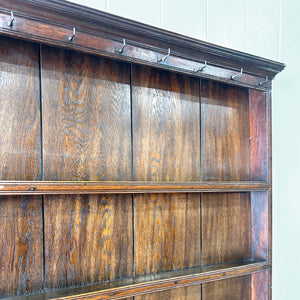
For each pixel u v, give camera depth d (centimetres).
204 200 162
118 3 150
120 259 135
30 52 117
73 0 138
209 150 164
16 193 103
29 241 116
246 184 162
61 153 123
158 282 132
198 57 145
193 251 157
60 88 123
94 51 118
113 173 135
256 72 168
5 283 111
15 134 113
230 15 188
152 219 145
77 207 126
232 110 174
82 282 125
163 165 149
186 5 172
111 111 135
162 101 149
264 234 172
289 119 203
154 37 130
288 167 202
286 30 205
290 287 201
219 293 165
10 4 101
